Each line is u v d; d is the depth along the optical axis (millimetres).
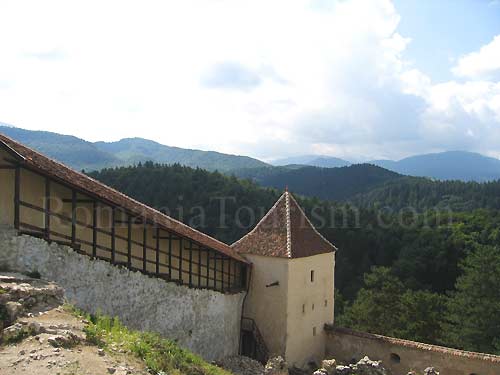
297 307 30328
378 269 56594
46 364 10820
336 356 32312
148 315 21781
